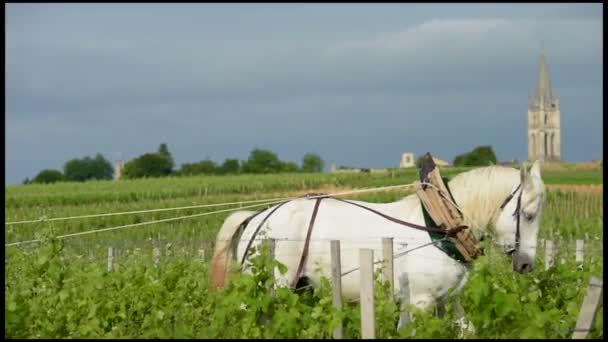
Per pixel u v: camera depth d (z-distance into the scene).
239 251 11.99
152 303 11.29
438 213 11.12
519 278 11.49
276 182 73.44
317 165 129.12
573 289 11.70
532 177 11.23
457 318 11.03
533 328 9.57
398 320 10.96
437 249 11.07
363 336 9.36
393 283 10.67
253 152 127.81
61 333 10.43
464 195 11.30
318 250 11.49
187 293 12.30
